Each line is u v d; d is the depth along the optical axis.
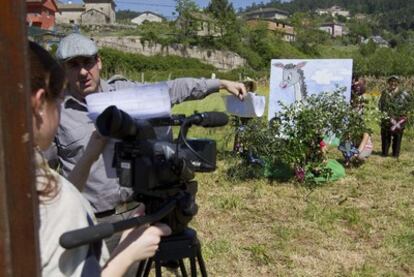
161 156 1.43
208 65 53.38
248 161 7.89
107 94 1.81
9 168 0.82
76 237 1.11
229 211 6.28
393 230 5.61
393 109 9.87
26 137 0.83
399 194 7.07
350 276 4.53
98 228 1.16
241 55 61.41
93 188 2.53
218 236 5.44
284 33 78.81
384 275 4.54
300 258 4.89
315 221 5.90
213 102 14.21
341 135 7.90
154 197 1.46
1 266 0.83
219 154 9.07
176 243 1.54
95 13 85.06
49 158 2.66
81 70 2.58
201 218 6.02
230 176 7.77
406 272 4.64
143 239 1.34
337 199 6.82
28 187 0.84
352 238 5.43
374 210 6.33
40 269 0.88
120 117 1.38
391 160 9.64
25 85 0.83
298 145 7.43
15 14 0.81
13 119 0.82
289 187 7.37
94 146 1.85
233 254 4.95
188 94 2.67
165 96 1.76
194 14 65.38
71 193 1.24
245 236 5.47
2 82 0.81
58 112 1.24
